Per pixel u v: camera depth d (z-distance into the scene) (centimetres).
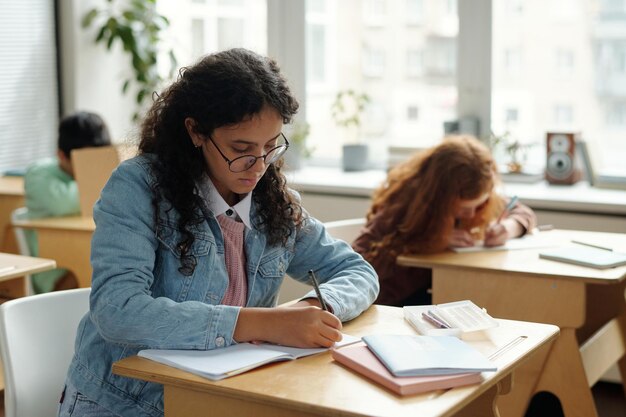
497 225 307
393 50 448
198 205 182
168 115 179
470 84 430
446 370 155
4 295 312
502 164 428
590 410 272
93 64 508
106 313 168
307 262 209
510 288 277
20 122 496
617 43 400
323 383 156
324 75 467
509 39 420
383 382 154
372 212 310
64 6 502
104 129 405
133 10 501
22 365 201
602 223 367
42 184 389
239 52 180
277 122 175
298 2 465
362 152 461
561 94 414
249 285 193
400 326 192
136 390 181
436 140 444
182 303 172
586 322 324
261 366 164
